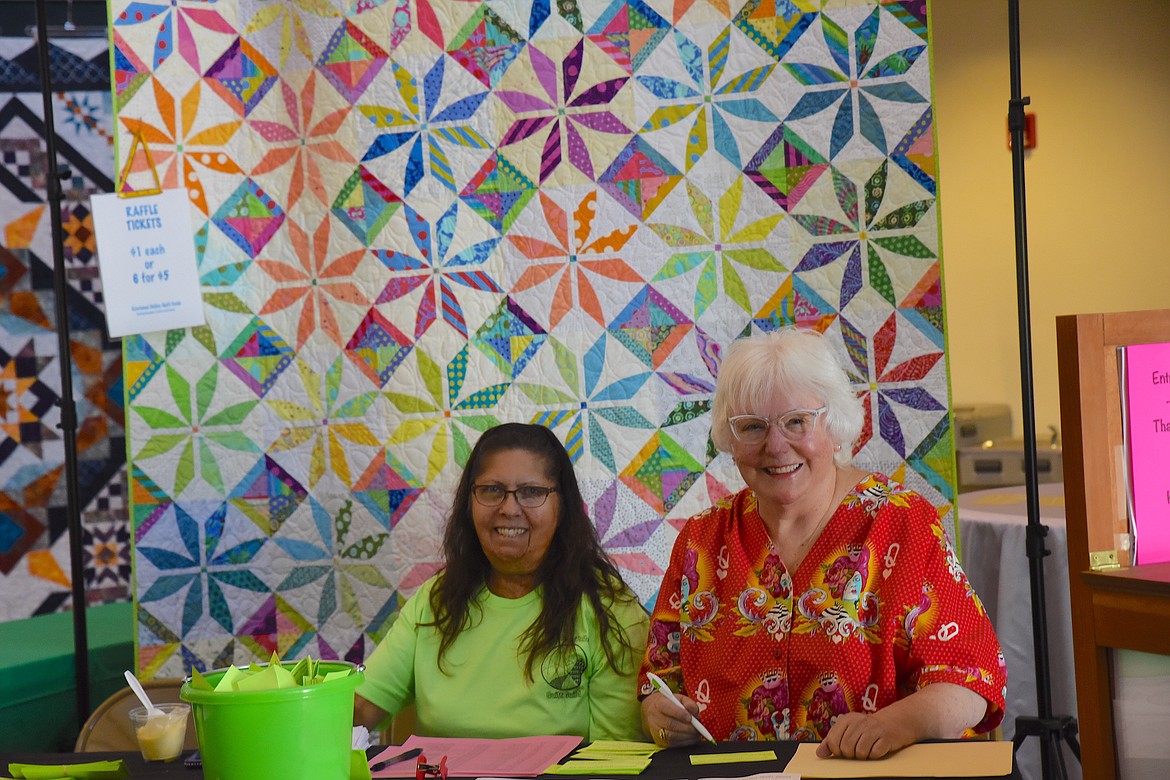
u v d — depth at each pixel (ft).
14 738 9.35
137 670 9.77
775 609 6.36
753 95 9.06
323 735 4.67
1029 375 8.08
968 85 18.19
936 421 8.73
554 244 9.40
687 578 6.73
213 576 9.87
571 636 7.01
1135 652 5.65
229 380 9.91
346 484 9.78
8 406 12.64
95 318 12.88
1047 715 7.93
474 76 9.51
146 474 9.84
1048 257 17.81
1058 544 9.75
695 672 6.54
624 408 9.30
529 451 7.25
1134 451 5.81
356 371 9.77
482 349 9.53
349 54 9.71
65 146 12.80
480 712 7.02
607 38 9.28
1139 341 5.82
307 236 9.86
